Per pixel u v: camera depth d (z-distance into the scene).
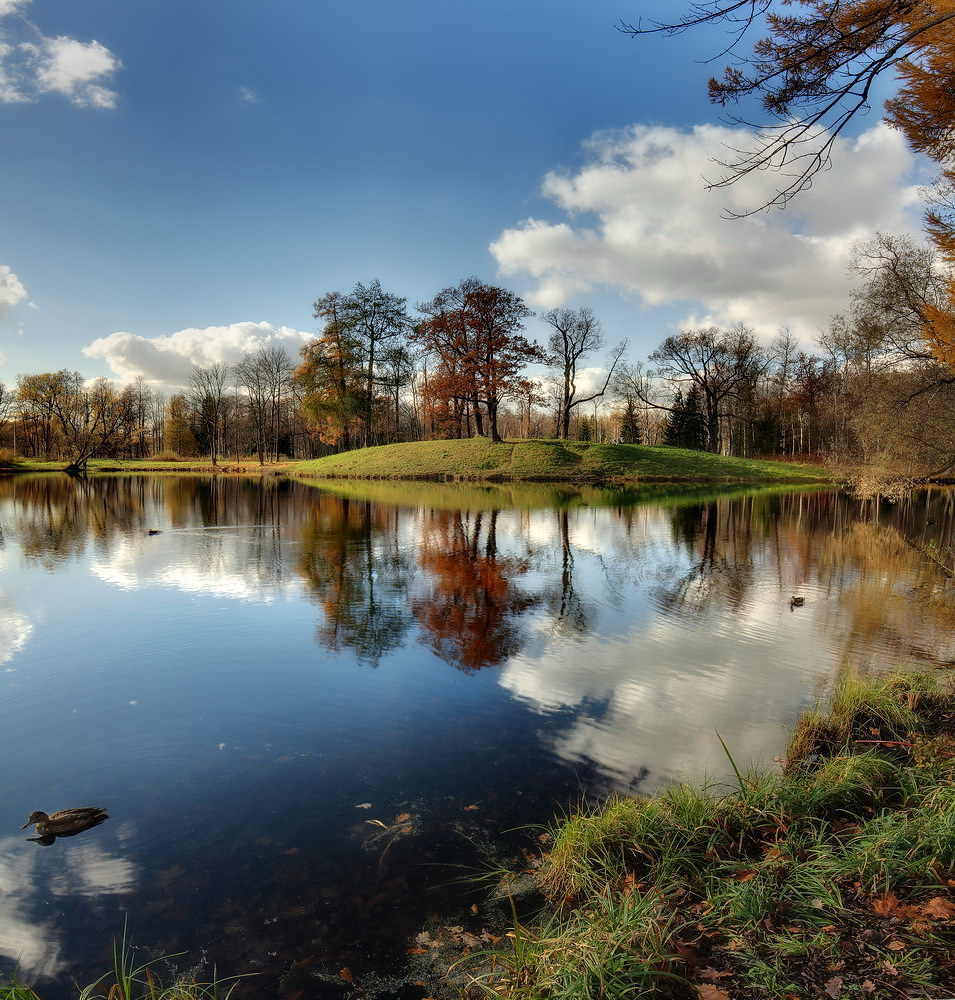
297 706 7.61
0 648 9.78
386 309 55.94
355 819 5.30
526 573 15.43
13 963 3.80
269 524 24.48
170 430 89.00
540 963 3.41
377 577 14.94
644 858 4.54
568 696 7.84
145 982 3.64
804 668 8.77
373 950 3.90
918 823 4.17
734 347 59.31
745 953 3.36
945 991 2.85
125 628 10.84
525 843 4.96
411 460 52.16
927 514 28.20
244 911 4.25
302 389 63.44
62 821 5.13
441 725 7.06
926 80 8.42
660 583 14.33
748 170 6.24
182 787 5.84
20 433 84.75
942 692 7.24
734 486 44.62
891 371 20.61
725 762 6.14
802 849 4.38
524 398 53.38
